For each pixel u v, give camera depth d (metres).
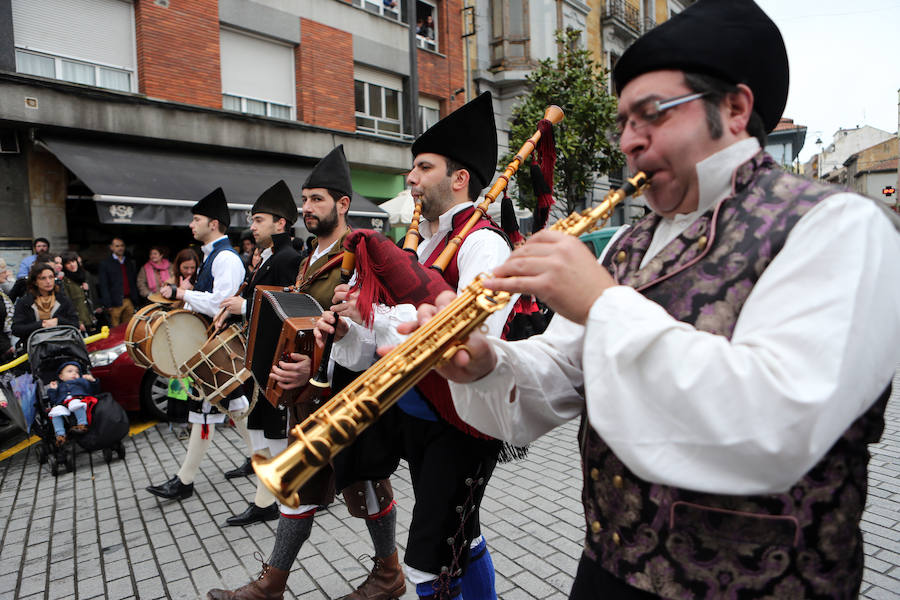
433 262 2.11
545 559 2.98
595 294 0.88
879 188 41.59
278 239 3.49
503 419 1.20
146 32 9.05
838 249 0.80
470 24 14.56
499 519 3.44
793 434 0.73
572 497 3.74
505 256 1.96
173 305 4.05
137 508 3.87
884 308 0.79
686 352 0.79
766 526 0.89
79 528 3.60
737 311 0.90
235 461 4.75
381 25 12.55
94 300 9.02
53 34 8.34
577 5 16.48
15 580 3.01
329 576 2.91
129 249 9.24
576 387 1.24
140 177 8.32
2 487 4.36
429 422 1.90
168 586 2.90
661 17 22.00
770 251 0.89
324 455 1.00
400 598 2.66
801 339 0.76
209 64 9.84
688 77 0.97
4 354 5.61
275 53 11.00
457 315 1.07
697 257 0.97
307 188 2.81
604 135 10.89
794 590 0.88
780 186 0.94
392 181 13.12
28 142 8.19
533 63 14.84
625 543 1.02
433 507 1.83
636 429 0.80
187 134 9.45
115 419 4.68
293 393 2.25
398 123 13.26
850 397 0.75
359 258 1.88
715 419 0.76
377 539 2.55
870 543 2.97
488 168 2.24
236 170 9.97
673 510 0.94
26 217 8.21
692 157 0.99
